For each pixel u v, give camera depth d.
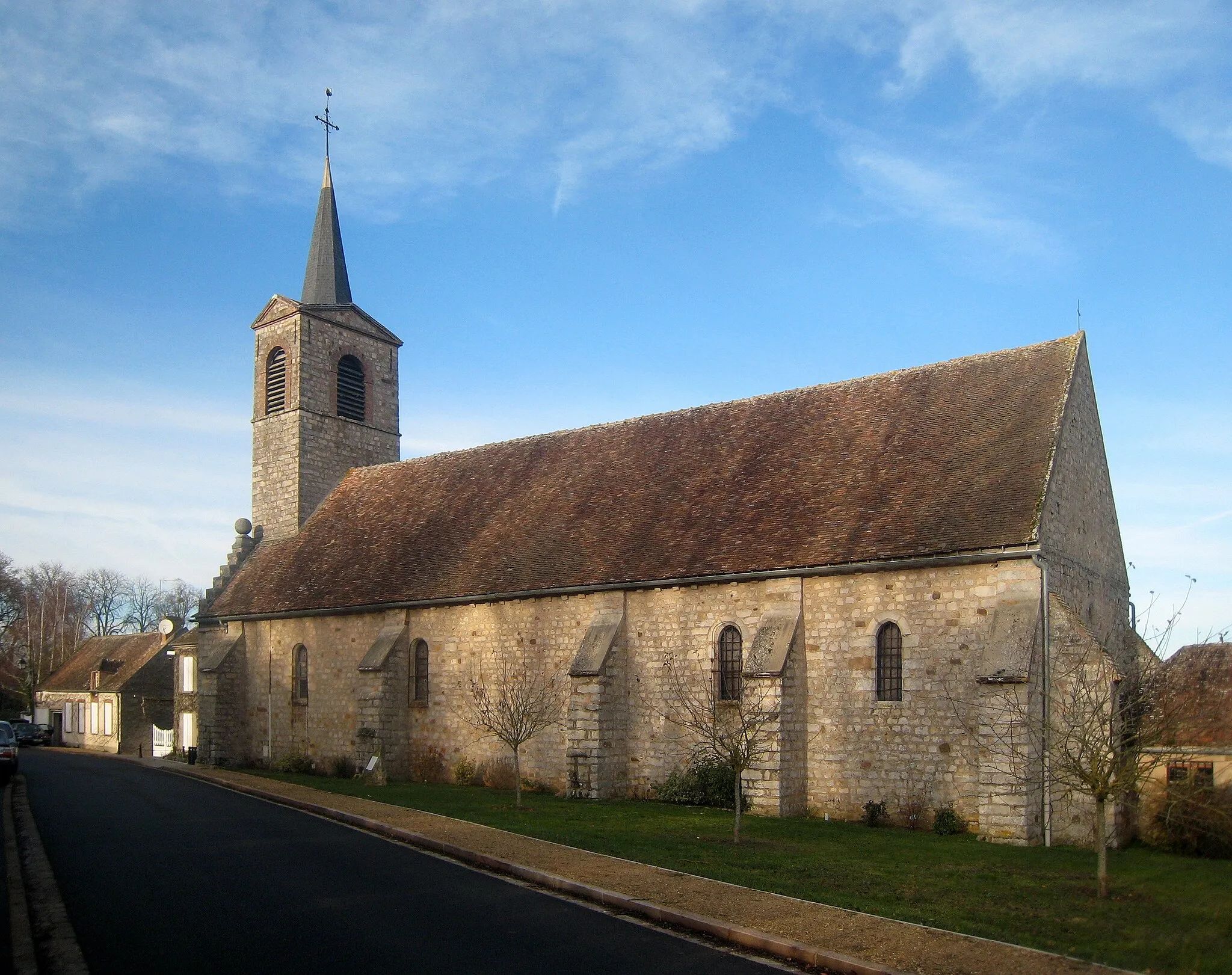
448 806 23.14
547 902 13.34
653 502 27.97
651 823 20.66
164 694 59.12
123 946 11.09
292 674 34.84
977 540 20.67
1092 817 19.00
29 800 24.53
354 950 10.95
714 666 24.22
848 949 10.80
